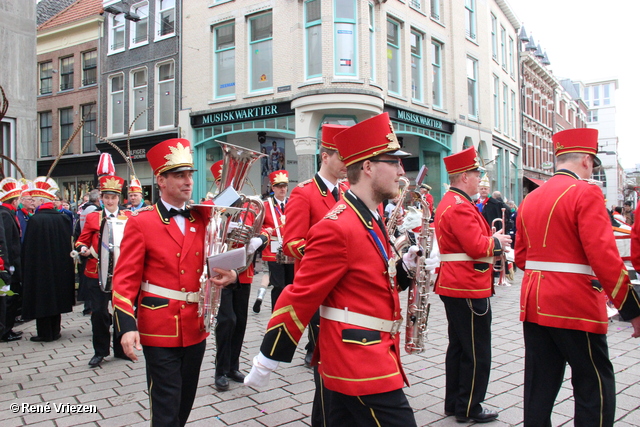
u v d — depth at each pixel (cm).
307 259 209
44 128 2042
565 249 285
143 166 1752
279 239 578
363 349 203
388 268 213
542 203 298
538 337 296
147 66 1734
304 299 205
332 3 1359
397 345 217
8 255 577
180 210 289
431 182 1870
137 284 273
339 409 220
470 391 346
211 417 365
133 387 436
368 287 208
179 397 273
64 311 598
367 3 1387
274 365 209
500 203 963
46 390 429
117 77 1834
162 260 278
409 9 1627
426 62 1725
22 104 1114
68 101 1955
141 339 274
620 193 5725
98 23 1855
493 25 2344
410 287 278
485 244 337
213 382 442
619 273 260
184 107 1645
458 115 1883
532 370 298
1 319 500
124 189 1638
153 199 1720
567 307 280
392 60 1588
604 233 265
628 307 262
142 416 371
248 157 319
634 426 344
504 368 468
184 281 281
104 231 435
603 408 273
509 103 2541
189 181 290
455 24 1886
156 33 1711
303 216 351
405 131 1627
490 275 356
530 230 303
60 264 598
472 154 359
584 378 280
